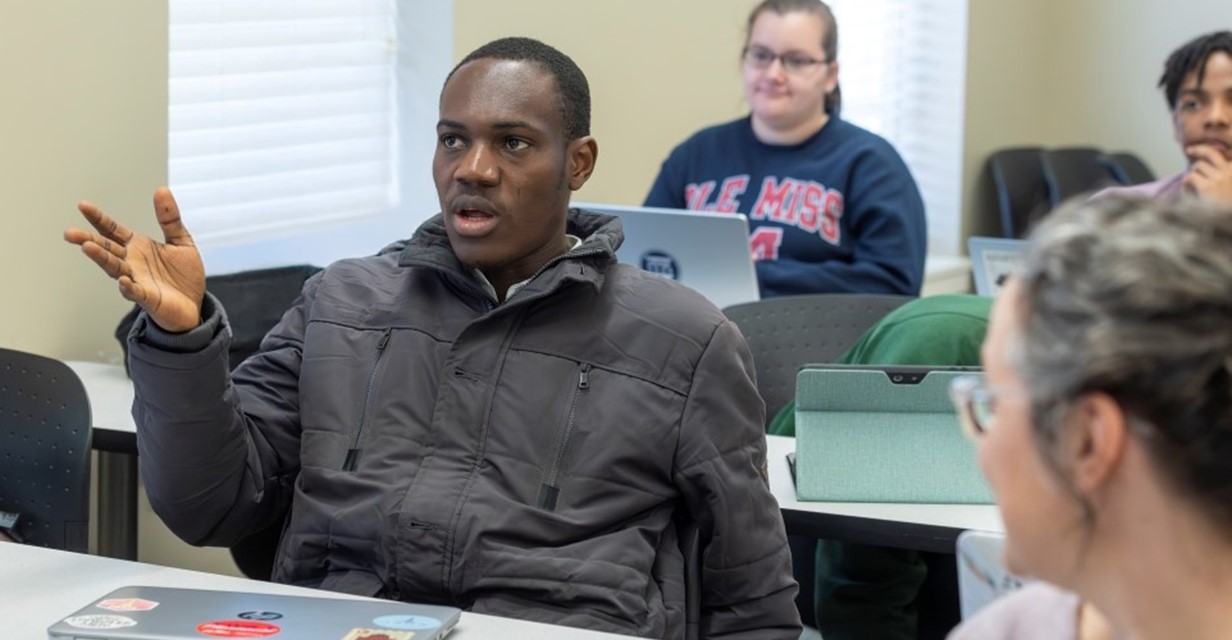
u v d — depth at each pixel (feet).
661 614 6.38
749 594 6.64
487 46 6.92
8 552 6.17
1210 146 11.40
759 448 6.77
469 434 6.56
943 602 9.91
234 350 9.62
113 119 10.37
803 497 7.67
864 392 7.63
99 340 10.50
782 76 13.35
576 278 6.58
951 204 20.24
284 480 7.01
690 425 6.56
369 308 6.95
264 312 9.90
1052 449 2.65
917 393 7.62
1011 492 2.79
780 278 13.15
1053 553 2.79
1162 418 2.52
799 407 7.70
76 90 10.08
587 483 6.47
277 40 12.11
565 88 6.79
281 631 4.99
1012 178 20.04
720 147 13.93
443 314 6.82
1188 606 2.65
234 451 6.50
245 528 6.85
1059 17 22.06
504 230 6.63
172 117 11.34
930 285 18.88
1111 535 2.70
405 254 6.85
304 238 12.78
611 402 6.54
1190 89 11.37
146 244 6.07
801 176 13.55
